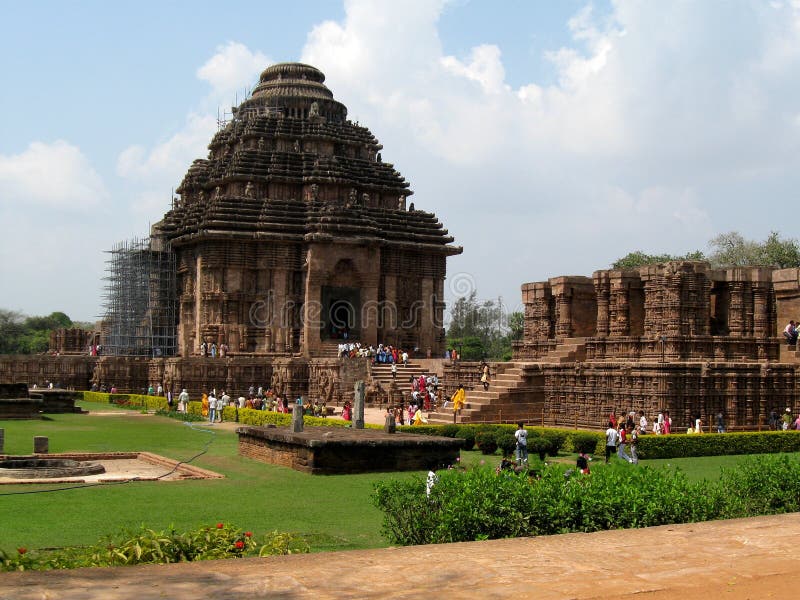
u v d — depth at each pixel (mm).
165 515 23938
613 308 55625
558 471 18812
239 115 90438
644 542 12062
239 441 38344
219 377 72625
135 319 86750
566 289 58500
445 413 53750
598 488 17734
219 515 24156
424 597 9203
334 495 27703
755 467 20688
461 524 17125
